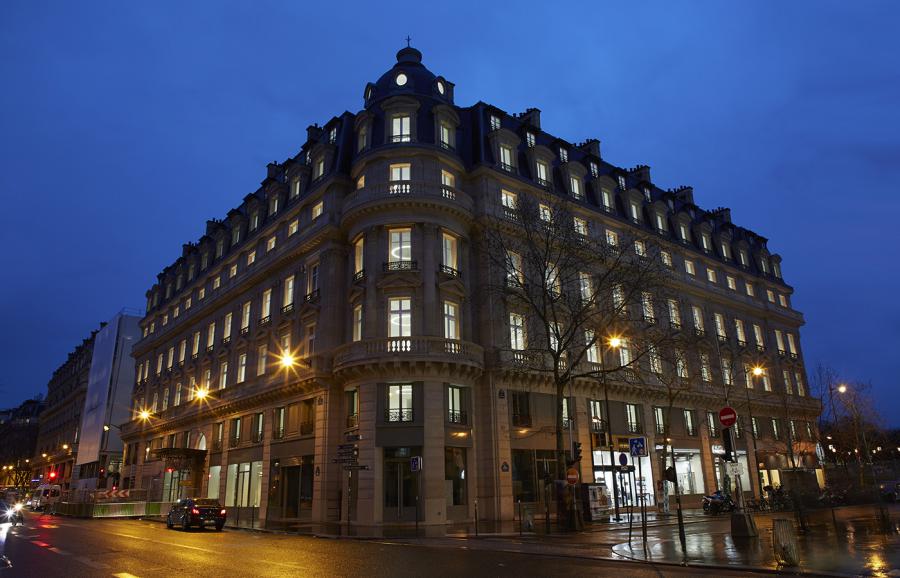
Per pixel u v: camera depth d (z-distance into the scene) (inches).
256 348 1684.3
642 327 1660.9
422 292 1268.5
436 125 1413.6
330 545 789.2
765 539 735.1
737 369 2027.6
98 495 1716.3
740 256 2315.5
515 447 1298.0
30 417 5477.4
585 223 1646.2
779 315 2351.1
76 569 546.9
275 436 1498.5
